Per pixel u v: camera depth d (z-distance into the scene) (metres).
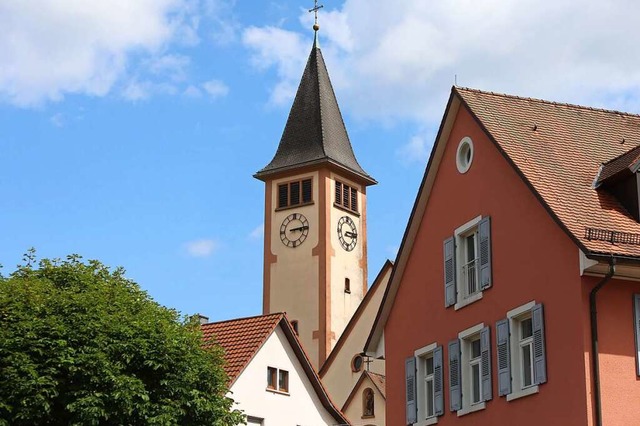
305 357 52.62
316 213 83.69
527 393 29.77
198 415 37.12
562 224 28.33
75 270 40.00
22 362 34.12
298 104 87.50
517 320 30.92
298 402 52.06
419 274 36.03
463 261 33.94
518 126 32.84
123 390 34.69
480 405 31.91
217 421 37.25
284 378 51.75
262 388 50.28
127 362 35.59
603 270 27.78
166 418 35.53
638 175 29.25
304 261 83.31
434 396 34.44
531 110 33.91
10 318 35.19
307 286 82.56
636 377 27.83
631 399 27.70
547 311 29.27
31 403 33.78
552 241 29.27
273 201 85.69
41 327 34.94
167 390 36.50
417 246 36.28
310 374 52.88
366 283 85.81
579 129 33.59
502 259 31.53
